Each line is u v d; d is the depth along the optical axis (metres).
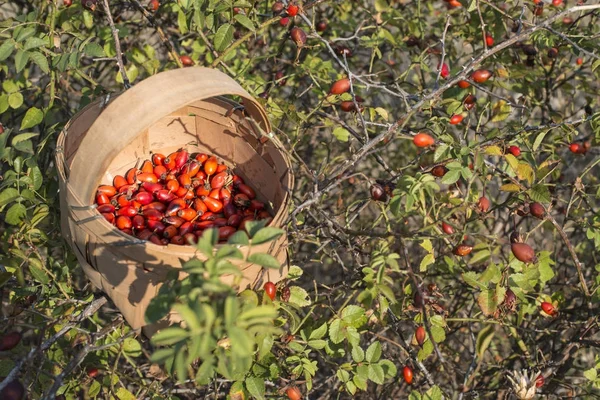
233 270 1.33
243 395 1.95
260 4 3.14
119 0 2.92
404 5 3.22
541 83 3.12
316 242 2.29
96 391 2.06
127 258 1.75
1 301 2.71
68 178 1.85
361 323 1.94
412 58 3.31
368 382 2.99
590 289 2.57
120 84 3.33
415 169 3.38
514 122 2.55
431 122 2.36
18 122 3.40
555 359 2.48
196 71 1.81
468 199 2.28
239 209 2.30
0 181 2.38
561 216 3.67
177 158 2.40
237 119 2.28
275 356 2.13
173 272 1.58
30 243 2.08
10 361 1.89
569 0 3.32
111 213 2.17
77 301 2.08
